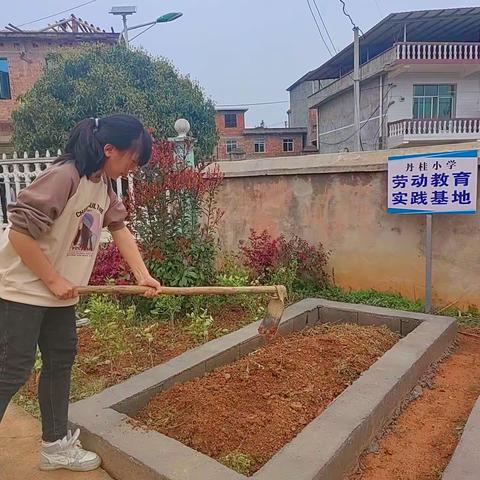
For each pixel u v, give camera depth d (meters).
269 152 36.78
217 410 2.63
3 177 6.59
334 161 5.19
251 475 2.13
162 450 2.18
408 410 2.85
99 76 13.11
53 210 1.87
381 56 21.16
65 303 2.11
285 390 2.86
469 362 3.54
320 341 3.55
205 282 4.57
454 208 4.25
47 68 14.27
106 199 2.19
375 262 5.07
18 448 2.51
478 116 21.70
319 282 5.37
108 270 4.45
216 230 6.20
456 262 4.61
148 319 4.36
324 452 2.10
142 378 2.93
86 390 3.04
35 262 1.89
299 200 5.53
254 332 3.69
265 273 5.28
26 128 13.12
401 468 2.31
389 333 3.88
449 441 2.52
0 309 1.99
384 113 21.97
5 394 2.00
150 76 14.22
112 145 1.97
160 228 4.40
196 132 14.95
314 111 35.03
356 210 5.12
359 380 2.81
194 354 3.27
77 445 2.36
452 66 20.36
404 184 4.48
